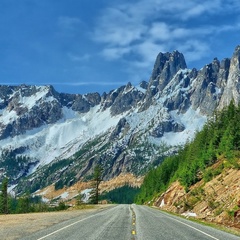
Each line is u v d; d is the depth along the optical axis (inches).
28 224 1392.7
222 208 1903.3
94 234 1030.4
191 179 3511.3
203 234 1130.7
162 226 1376.7
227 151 3378.4
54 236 964.0
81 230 1142.3
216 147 4490.7
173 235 1068.5
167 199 4333.2
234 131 3727.9
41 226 1296.8
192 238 1008.9
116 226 1315.2
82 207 4404.5
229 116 5447.8
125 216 2004.2
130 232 1109.7
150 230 1192.8
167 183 6742.1
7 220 1635.1
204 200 2417.6
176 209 3021.7
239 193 1852.9
